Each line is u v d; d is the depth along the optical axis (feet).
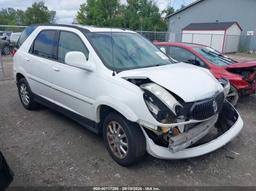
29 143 13.15
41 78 15.30
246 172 10.94
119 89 10.39
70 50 13.32
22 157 11.80
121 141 10.86
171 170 10.96
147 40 15.23
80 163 11.36
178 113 9.39
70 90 13.07
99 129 12.30
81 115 12.95
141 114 9.64
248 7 100.22
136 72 10.83
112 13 163.32
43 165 11.18
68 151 12.37
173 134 9.74
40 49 15.69
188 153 10.28
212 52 21.61
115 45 12.89
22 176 10.41
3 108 18.43
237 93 18.85
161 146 10.14
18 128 14.97
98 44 12.41
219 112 11.83
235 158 12.02
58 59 14.05
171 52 21.84
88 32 12.92
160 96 9.46
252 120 17.04
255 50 96.27
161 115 9.29
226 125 12.67
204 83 10.75
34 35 16.55
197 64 20.18
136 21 159.74
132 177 10.44
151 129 9.62
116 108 10.36
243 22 102.89
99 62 11.63
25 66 16.72
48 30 15.39
